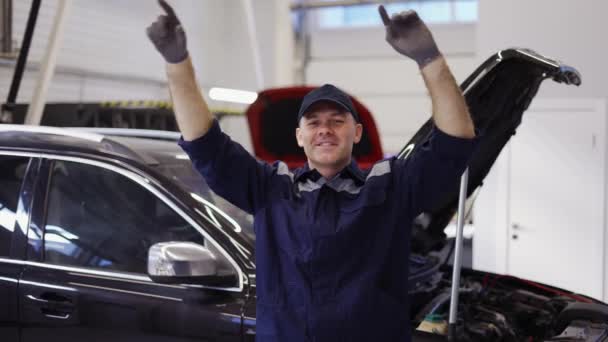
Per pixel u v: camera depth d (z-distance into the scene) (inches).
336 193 69.3
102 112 240.7
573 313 112.7
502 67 92.8
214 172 69.1
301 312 66.7
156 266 90.4
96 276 98.7
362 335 66.3
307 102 69.7
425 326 100.8
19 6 297.4
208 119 68.1
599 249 268.2
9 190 107.2
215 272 91.6
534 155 275.4
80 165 105.3
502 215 279.9
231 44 507.2
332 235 66.9
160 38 64.9
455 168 65.7
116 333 95.3
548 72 92.4
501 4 273.4
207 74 480.1
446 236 129.8
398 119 587.8
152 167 103.6
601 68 264.4
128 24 389.1
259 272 70.0
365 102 595.8
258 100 126.4
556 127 272.1
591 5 263.7
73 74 342.6
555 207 273.7
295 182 72.1
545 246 275.6
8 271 102.0
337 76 601.3
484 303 130.4
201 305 92.0
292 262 67.7
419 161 67.7
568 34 267.0
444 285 132.8
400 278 68.8
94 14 359.3
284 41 524.4
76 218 103.4
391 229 68.1
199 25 466.9
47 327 98.7
